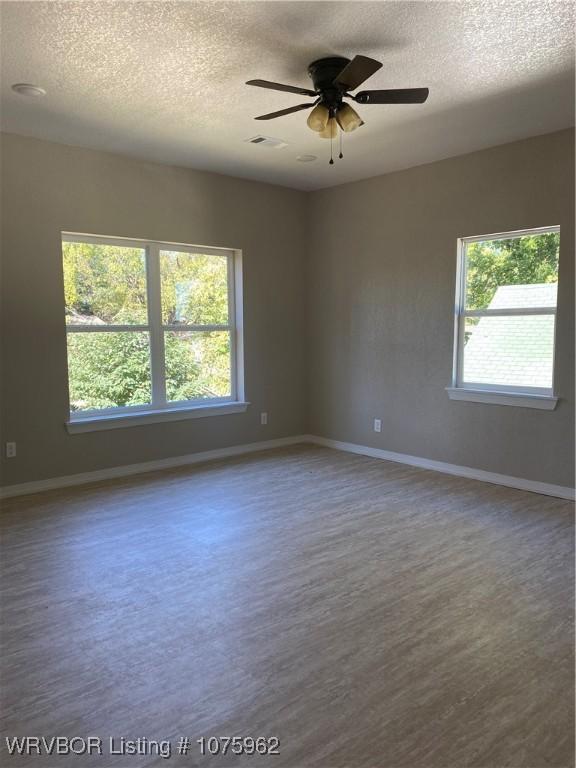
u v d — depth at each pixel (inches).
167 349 197.8
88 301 177.9
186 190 193.2
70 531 136.6
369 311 209.0
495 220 169.3
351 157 179.0
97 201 173.0
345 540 131.0
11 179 156.9
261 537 133.0
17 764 65.7
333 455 214.2
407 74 118.1
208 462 203.6
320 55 109.2
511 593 105.5
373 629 93.5
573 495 157.2
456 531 136.0
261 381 222.1
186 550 125.6
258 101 132.5
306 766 65.1
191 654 86.6
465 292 182.4
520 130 153.4
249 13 94.0
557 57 110.7
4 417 160.7
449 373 185.2
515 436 169.3
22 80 119.6
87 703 75.7
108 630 93.3
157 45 104.7
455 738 69.1
